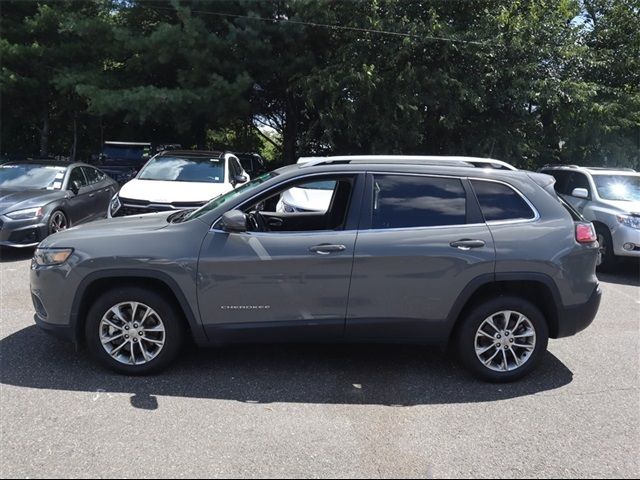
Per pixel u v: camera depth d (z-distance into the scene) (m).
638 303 7.32
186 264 4.23
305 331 4.34
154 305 4.32
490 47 14.02
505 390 4.36
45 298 4.34
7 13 17.88
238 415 3.82
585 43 17.28
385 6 14.63
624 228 9.00
